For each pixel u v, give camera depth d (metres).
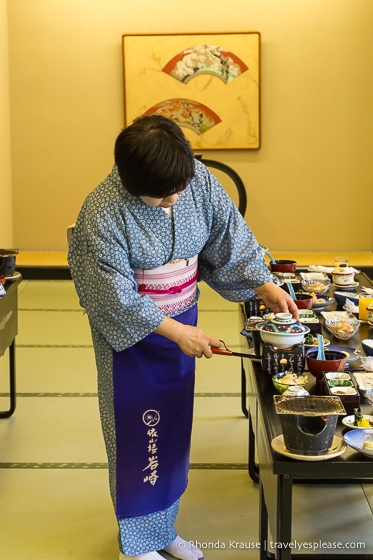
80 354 4.14
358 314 2.67
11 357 3.21
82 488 2.63
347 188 6.54
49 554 2.22
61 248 6.68
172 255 1.91
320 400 1.62
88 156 6.55
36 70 6.42
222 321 4.80
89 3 6.32
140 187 1.66
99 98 6.46
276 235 6.62
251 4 6.29
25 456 2.88
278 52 6.34
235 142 6.46
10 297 3.02
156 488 2.08
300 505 2.46
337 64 6.35
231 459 2.85
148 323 1.83
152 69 6.36
